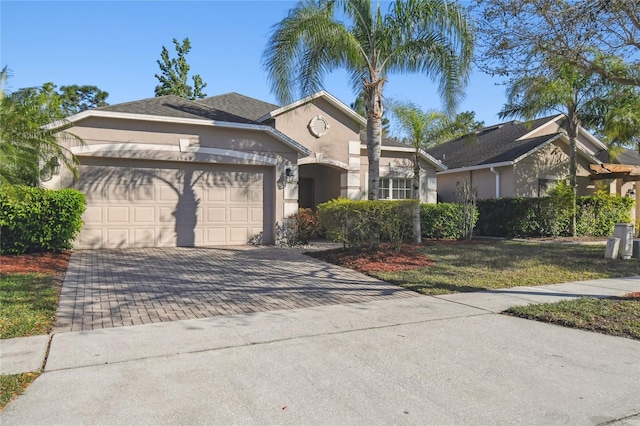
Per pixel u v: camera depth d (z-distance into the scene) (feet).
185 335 18.20
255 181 48.14
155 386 13.34
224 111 52.06
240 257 39.04
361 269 33.30
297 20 38.75
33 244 36.50
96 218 41.86
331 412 11.89
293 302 24.21
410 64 42.14
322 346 17.03
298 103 50.37
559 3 27.25
